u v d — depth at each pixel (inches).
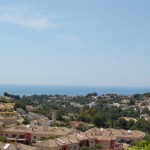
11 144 3432.6
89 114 7746.1
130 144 4547.2
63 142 3868.1
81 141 4158.5
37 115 7116.1
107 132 4633.4
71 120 7091.5
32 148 3481.8
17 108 7155.5
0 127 4626.0
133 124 6599.4
